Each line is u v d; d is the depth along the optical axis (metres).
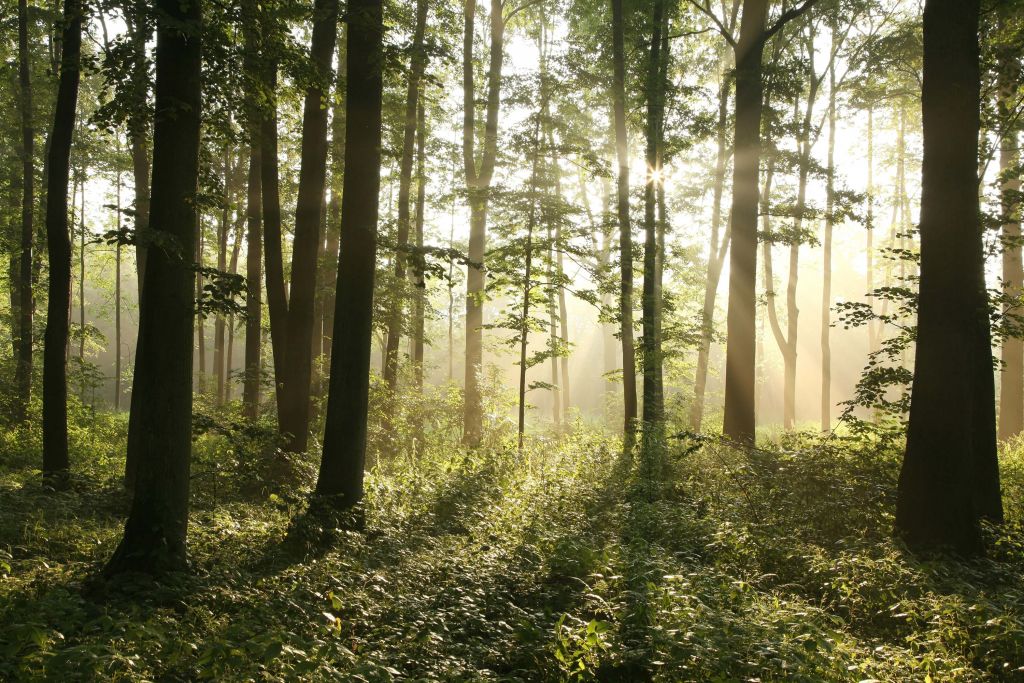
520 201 18.52
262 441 13.20
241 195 25.72
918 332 9.78
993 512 10.52
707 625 5.99
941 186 9.68
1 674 4.65
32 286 24.08
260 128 12.57
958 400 9.41
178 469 8.04
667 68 22.28
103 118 8.79
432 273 11.59
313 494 10.47
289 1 9.85
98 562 8.16
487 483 13.44
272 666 5.07
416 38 11.96
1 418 21.47
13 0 20.78
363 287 10.93
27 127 21.59
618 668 5.88
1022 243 13.12
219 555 8.76
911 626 6.79
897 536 9.49
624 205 19.58
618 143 19.89
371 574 7.88
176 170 8.07
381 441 20.14
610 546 8.84
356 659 5.44
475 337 23.56
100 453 20.34
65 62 9.08
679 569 8.01
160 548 7.67
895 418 13.48
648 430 16.70
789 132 20.98
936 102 9.77
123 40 8.56
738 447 14.55
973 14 9.73
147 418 7.94
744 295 16.31
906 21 25.56
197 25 7.91
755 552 8.77
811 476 11.27
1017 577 8.10
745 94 16.41
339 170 19.28
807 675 5.14
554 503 12.04
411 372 23.70
